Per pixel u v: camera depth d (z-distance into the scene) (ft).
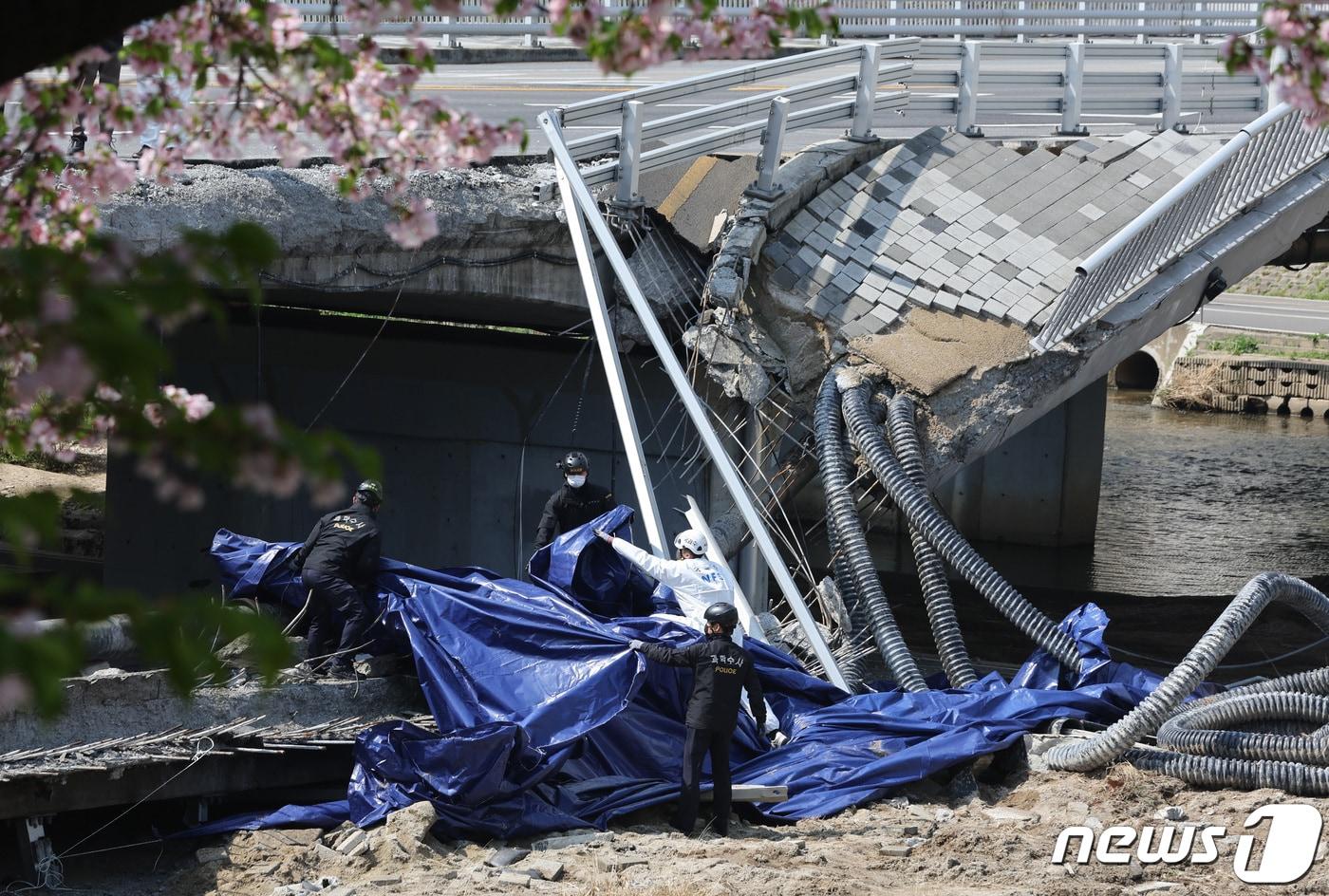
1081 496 232.94
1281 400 390.01
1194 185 132.98
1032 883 78.28
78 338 16.70
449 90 201.26
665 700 96.78
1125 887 78.59
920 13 223.51
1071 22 225.15
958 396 137.69
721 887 72.90
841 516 131.13
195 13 39.65
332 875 77.92
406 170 44.19
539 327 167.32
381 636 96.58
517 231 138.31
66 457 28.50
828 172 151.64
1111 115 162.50
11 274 17.15
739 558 144.97
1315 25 37.99
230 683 87.86
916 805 93.97
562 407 160.45
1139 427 369.50
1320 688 108.06
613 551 107.34
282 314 178.81
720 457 122.11
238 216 116.67
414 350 168.35
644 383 153.28
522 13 38.27
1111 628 175.01
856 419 134.31
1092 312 136.77
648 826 89.15
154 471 18.79
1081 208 147.64
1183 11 225.35
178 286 17.72
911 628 175.83
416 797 83.87
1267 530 247.50
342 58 40.45
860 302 142.61
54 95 40.34
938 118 171.12
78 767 76.84
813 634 115.96
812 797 93.30
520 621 95.45
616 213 145.48
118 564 187.52
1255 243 148.56
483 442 166.09
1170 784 94.48
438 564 170.19
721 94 207.21
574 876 77.61
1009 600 120.98
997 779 100.48
